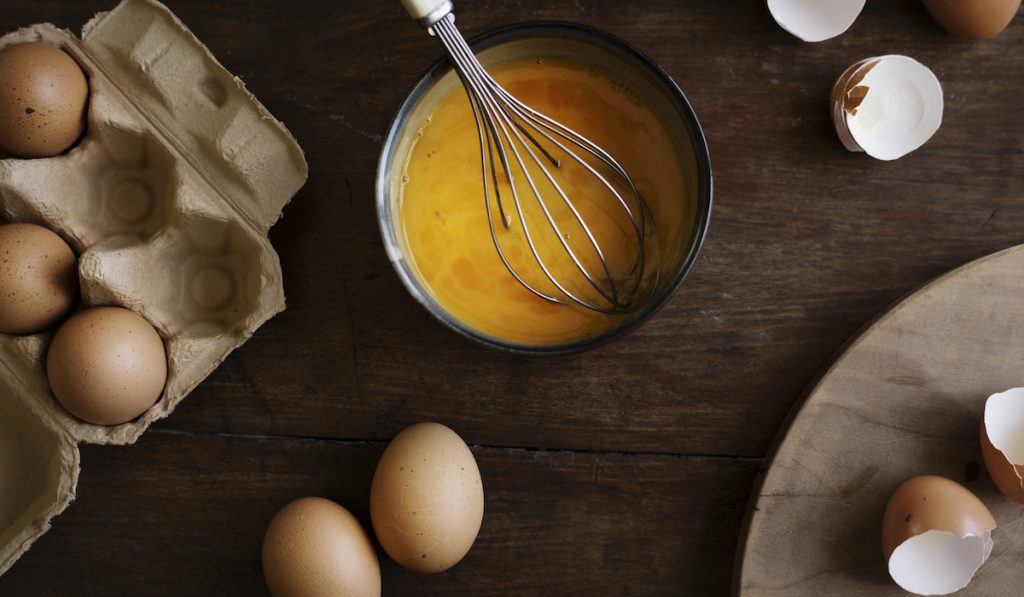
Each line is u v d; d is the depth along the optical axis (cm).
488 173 64
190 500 64
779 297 64
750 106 64
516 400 64
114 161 64
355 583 61
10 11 65
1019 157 63
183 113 63
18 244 60
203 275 64
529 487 64
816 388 62
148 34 62
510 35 60
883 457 62
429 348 64
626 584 64
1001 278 62
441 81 61
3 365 63
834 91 63
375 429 64
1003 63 64
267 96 64
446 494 60
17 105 60
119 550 65
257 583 64
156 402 62
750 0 64
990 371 62
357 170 64
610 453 64
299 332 64
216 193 63
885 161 64
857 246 64
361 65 64
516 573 64
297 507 61
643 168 63
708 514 64
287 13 64
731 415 64
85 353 60
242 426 64
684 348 64
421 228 63
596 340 58
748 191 64
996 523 61
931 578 60
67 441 62
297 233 64
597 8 64
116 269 61
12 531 63
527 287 62
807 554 62
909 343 62
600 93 63
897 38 64
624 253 63
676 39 64
